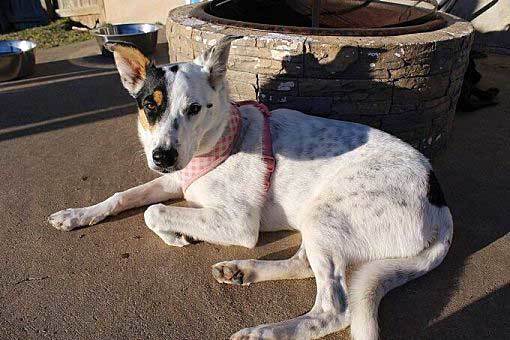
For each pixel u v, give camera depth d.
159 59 2.41
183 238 1.12
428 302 1.01
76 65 2.40
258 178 1.10
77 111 1.81
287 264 1.05
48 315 0.97
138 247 1.13
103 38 2.43
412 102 1.32
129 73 1.08
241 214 1.09
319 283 0.97
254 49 1.29
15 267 1.07
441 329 0.96
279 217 1.13
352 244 1.00
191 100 1.00
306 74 1.27
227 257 1.11
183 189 1.15
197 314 0.98
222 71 1.06
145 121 1.03
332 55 1.23
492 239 1.16
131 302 1.00
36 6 3.56
